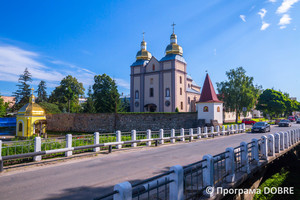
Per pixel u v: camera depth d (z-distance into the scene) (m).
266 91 54.25
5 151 10.09
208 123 29.83
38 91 62.88
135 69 48.16
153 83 45.12
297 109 71.19
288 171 13.73
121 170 8.41
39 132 28.31
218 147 14.74
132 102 47.94
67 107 56.44
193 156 11.39
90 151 12.40
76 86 61.06
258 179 8.87
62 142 12.34
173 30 46.81
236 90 43.09
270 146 10.46
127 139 17.53
